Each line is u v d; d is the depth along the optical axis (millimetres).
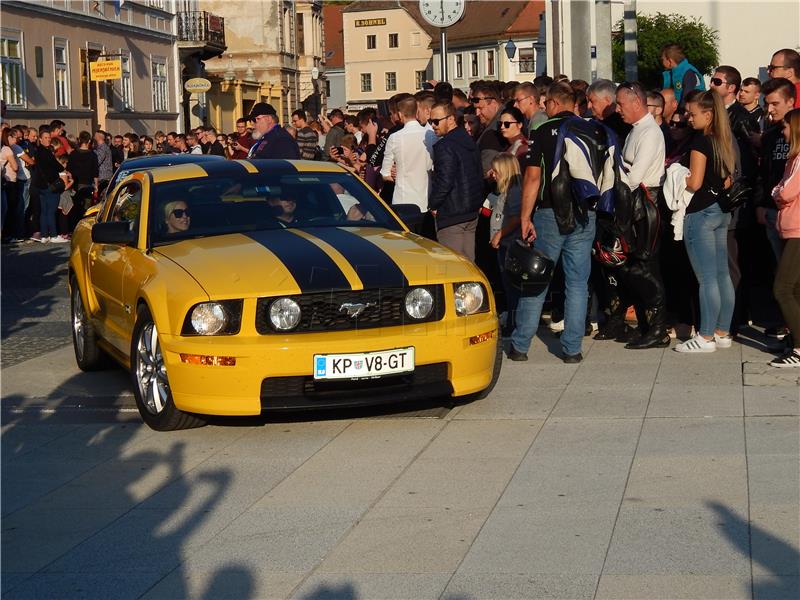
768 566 4863
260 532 5559
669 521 5445
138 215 8391
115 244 8688
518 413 7531
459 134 9836
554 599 4637
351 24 107750
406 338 7117
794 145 8250
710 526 5352
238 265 7301
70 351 10539
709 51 26016
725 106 9133
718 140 8742
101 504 6105
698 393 7812
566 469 6312
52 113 31234
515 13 96250
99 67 32688
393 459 6645
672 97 10695
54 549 5469
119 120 36562
